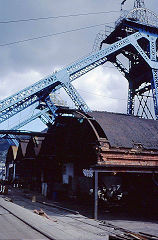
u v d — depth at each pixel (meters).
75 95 31.88
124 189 20.92
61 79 31.47
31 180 36.50
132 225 13.27
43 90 32.00
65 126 22.70
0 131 26.72
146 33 39.06
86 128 18.78
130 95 41.62
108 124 19.00
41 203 20.45
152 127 21.70
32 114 43.97
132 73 41.53
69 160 22.52
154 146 18.38
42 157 28.69
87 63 33.62
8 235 6.70
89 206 19.45
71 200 22.22
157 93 35.88
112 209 18.88
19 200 22.03
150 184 19.27
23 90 29.14
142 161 17.53
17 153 46.81
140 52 37.16
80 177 22.38
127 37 36.94
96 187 15.16
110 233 10.10
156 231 11.88
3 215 10.07
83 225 11.66
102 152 16.14
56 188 25.50
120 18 39.22
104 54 34.94
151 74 37.72
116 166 15.94
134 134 19.05
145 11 39.91
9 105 27.95
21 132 27.12
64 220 12.91
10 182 48.66
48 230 7.63
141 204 19.67
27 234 6.97
